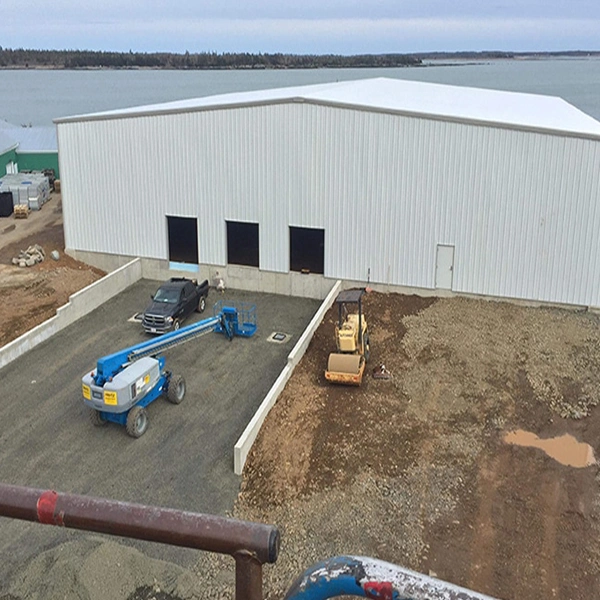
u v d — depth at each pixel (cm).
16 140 5825
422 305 2872
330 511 1678
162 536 257
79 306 2852
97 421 2023
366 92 3581
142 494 1758
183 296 2775
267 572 1497
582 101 12769
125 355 2033
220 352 2538
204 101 3619
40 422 2078
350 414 2070
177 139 3116
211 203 3158
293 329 2748
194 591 1429
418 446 1912
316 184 2969
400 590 219
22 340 2516
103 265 3462
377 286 3025
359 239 2984
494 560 1513
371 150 2853
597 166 2645
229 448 1953
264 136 2975
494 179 2755
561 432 1992
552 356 2405
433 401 2139
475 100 3928
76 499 271
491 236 2825
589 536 1584
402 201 2884
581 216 2712
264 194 3058
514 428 2003
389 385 2239
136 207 3294
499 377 2272
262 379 2336
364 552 1546
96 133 3241
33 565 1480
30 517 273
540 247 2786
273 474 1823
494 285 2880
